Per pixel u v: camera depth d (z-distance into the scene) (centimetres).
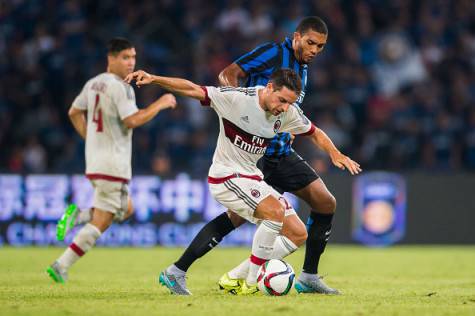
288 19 6359
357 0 6712
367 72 6369
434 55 6594
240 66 2386
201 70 6041
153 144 5594
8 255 4106
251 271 2283
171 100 2686
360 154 5806
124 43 2747
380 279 3147
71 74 6097
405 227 5106
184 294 2312
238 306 2002
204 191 4938
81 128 2805
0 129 5906
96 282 2820
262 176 2328
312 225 2453
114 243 4891
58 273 2566
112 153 2681
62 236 2583
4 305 2017
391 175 5094
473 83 6388
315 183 2442
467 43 6625
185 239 4934
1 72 6247
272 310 1933
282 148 2430
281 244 2341
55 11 6506
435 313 1938
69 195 4844
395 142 5831
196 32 6334
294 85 2153
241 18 6366
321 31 2375
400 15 6706
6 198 4819
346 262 4025
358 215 5059
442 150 5819
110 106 2675
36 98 6066
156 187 4919
